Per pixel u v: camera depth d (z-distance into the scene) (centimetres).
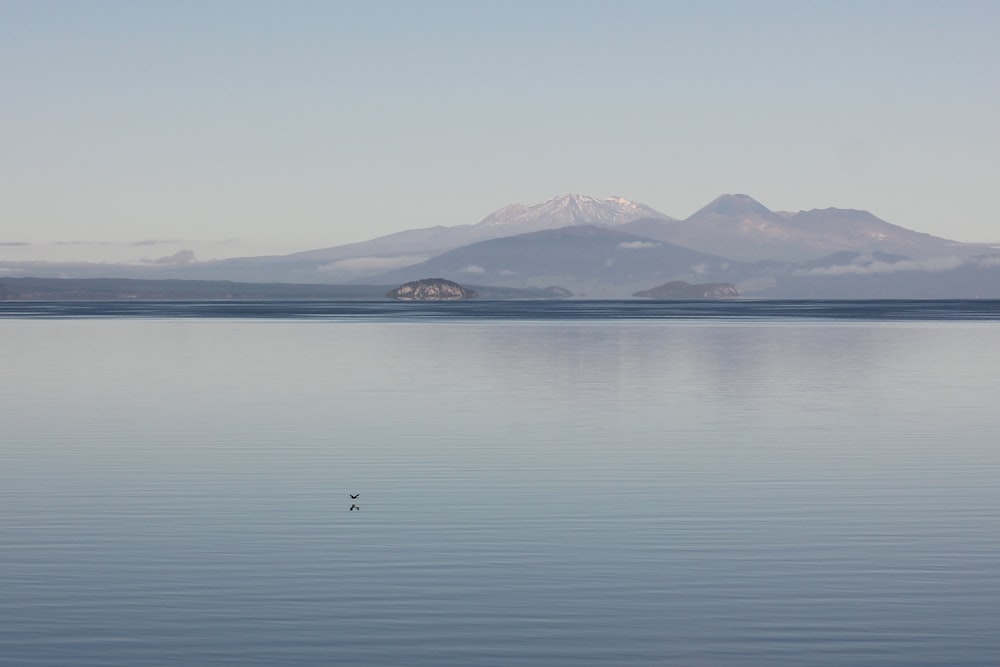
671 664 2105
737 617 2372
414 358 10850
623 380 8281
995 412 6172
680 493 3738
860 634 2262
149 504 3559
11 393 7331
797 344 13400
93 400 6881
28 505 3541
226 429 5456
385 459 4497
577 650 2177
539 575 2695
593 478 4034
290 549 2947
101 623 2325
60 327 19512
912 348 12550
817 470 4203
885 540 3052
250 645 2197
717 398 6981
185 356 11200
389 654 2152
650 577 2675
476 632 2278
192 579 2652
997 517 3347
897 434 5241
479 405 6569
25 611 2405
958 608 2428
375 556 2875
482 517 3353
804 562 2816
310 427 5531
